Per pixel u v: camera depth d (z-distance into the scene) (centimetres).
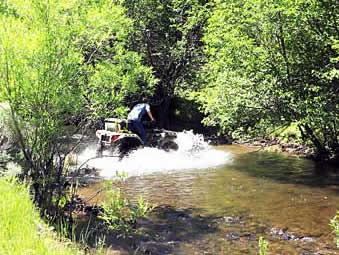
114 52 1119
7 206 616
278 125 1627
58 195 883
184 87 3059
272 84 1502
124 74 1086
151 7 2761
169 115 3017
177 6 2803
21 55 827
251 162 1700
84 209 985
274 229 912
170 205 1085
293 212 1027
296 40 1523
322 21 1458
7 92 834
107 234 844
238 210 1045
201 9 2697
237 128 1698
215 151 2006
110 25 986
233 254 780
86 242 773
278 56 1552
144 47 2797
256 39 1583
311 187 1271
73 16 912
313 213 1018
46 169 887
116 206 854
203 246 819
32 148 866
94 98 951
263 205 1088
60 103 862
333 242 834
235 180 1373
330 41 1398
